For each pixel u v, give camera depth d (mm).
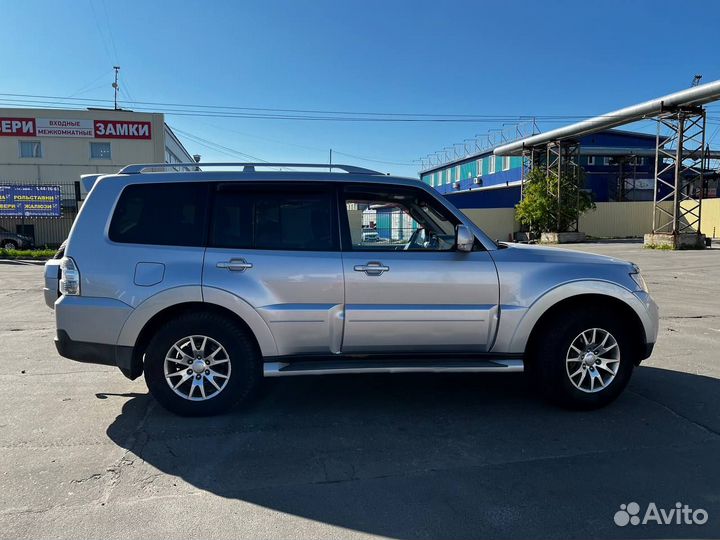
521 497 3166
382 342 4379
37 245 29328
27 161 32156
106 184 4395
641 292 4555
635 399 4824
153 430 4148
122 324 4184
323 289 4273
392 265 4332
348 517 2967
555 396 4508
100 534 2789
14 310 10047
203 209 4387
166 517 2959
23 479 3371
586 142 48719
